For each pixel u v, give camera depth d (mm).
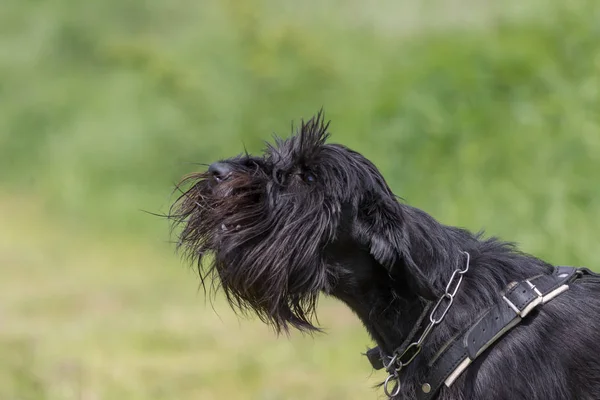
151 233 19375
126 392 9750
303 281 5441
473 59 16109
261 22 22188
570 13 15094
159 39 29344
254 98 20562
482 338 5242
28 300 14367
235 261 5523
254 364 10641
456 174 14422
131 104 23484
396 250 5309
